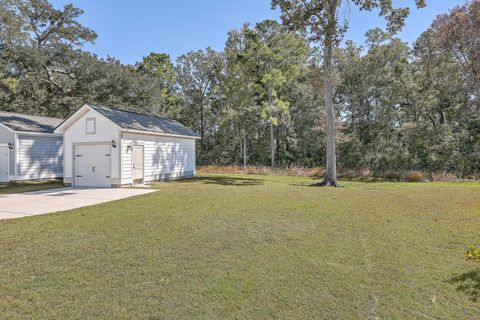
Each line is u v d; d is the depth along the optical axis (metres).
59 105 24.00
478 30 17.39
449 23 18.44
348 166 25.22
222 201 8.66
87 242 4.76
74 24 23.52
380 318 2.73
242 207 7.77
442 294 3.18
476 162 20.89
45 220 6.22
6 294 3.10
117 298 3.04
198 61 32.97
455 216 6.89
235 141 31.66
